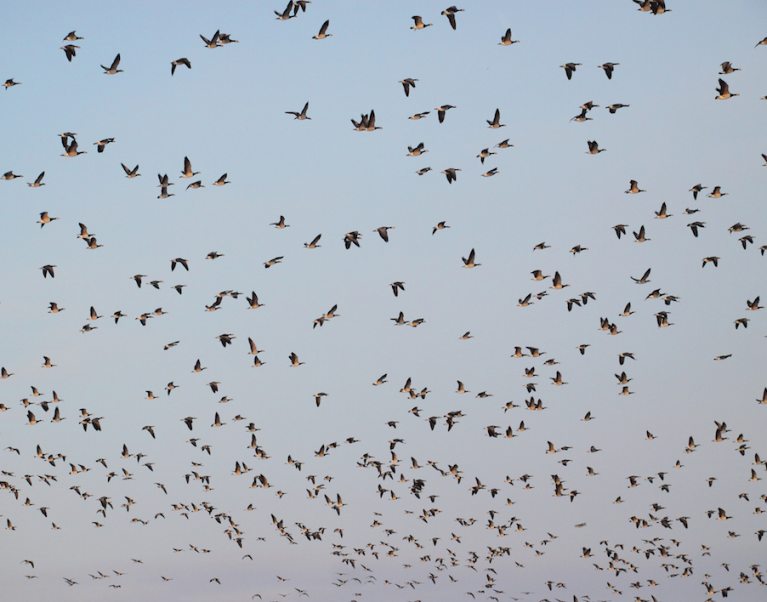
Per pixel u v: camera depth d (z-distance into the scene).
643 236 77.00
